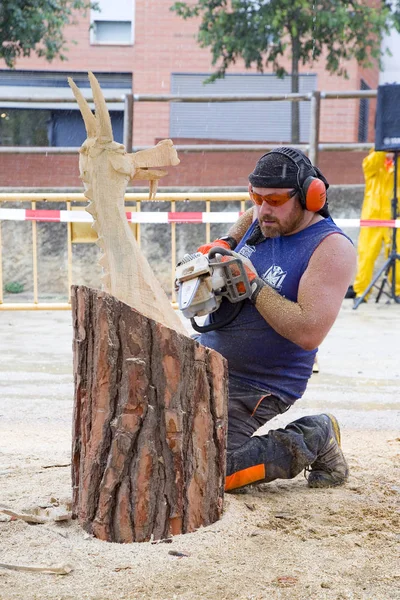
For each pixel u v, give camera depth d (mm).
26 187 19391
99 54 30703
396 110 15125
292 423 4766
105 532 3816
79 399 3918
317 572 3523
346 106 30391
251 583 3391
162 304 4055
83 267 18734
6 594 3264
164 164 4137
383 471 5250
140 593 3285
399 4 24609
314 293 4223
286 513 4305
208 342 4648
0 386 8562
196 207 18891
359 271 16438
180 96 18797
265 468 4555
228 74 30875
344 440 6266
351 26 23266
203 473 3902
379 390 8453
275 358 4527
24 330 13203
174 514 3838
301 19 23266
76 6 25484
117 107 30203
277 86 30828
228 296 4176
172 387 3770
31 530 3920
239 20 23438
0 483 4734
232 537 3865
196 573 3475
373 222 14414
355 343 11648
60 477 4852
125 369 3750
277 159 4242
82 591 3301
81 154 4074
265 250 4594
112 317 3744
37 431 6504
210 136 30906
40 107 29578
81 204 18734
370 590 3357
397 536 3992
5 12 23078
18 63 29953
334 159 19547
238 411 4559
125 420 3766
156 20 30531
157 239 18641
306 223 4426
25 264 18703
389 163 16156
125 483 3803
